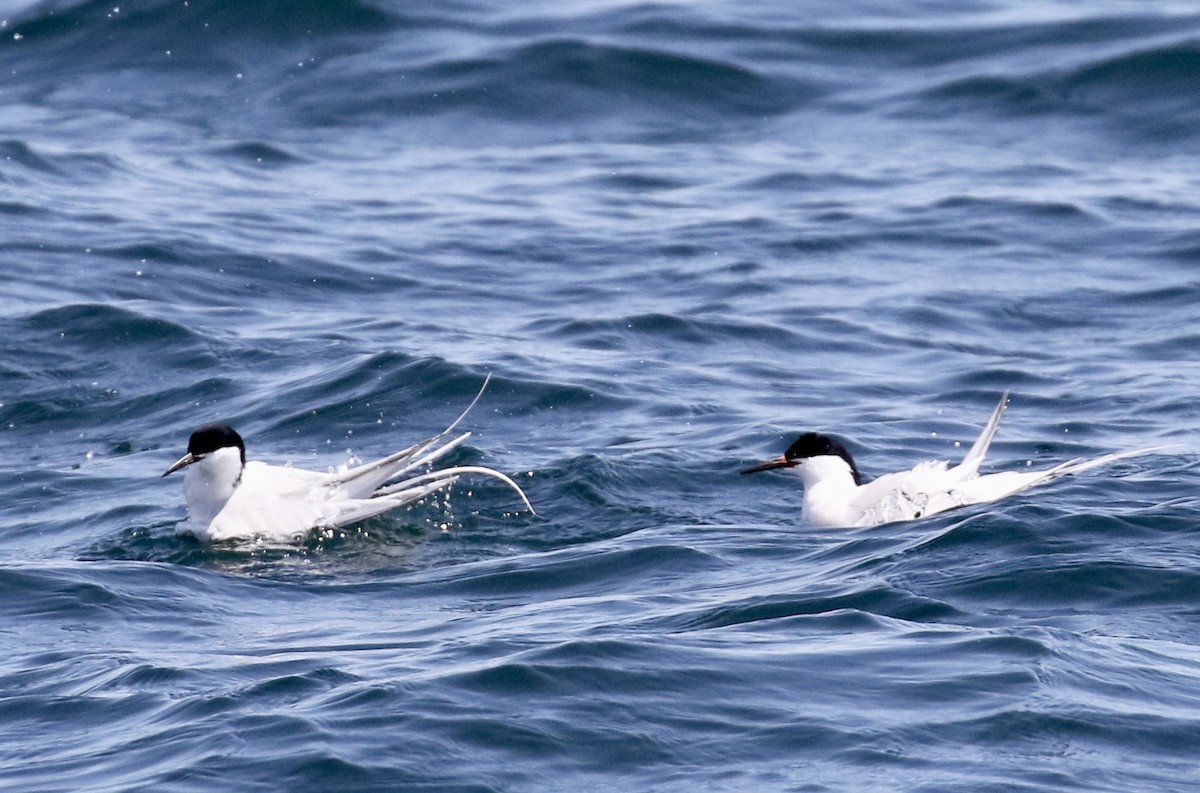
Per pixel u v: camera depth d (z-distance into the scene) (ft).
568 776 27.32
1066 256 77.66
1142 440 54.44
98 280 72.69
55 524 49.08
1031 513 41.83
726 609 36.55
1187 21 108.88
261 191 88.43
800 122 100.32
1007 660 31.83
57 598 40.01
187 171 91.25
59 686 32.99
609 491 49.98
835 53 108.27
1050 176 90.02
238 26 110.73
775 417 57.57
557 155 95.91
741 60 107.04
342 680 31.91
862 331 67.72
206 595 41.09
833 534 44.52
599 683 30.91
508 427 56.95
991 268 76.13
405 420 57.52
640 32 110.32
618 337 66.90
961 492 45.39
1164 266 75.61
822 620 35.06
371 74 105.81
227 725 29.63
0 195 83.71
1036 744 28.14
